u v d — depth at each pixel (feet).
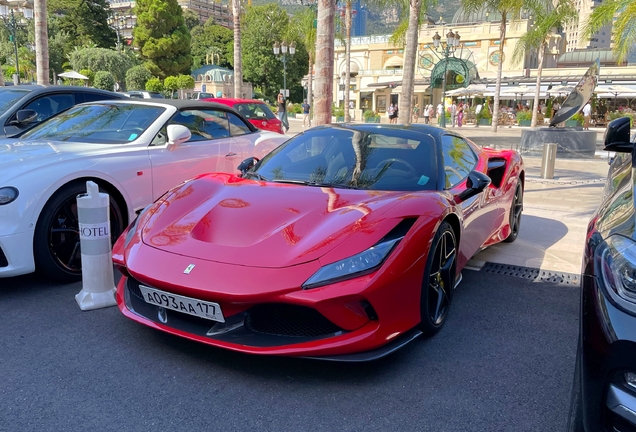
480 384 8.44
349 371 8.71
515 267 14.98
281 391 8.06
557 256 16.16
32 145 14.03
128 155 14.05
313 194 10.22
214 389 8.07
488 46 148.97
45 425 7.11
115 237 13.66
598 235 6.59
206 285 7.93
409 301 8.70
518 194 17.33
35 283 12.58
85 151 13.52
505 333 10.44
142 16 186.29
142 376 8.40
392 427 7.24
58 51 175.42
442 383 8.43
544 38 92.53
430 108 111.24
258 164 12.75
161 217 9.92
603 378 5.52
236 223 9.17
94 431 7.01
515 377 8.71
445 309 10.46
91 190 10.93
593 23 40.16
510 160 16.40
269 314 8.21
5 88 21.97
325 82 23.36
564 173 35.47
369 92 162.91
